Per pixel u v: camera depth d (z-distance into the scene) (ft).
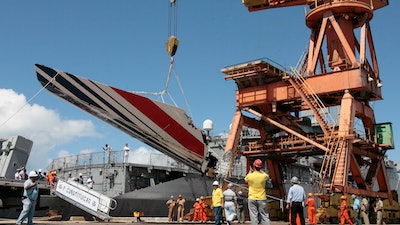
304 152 117.70
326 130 110.11
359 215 83.87
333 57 119.14
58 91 59.57
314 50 123.44
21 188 92.63
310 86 114.62
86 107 62.54
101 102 62.95
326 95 115.24
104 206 79.20
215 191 57.57
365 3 116.16
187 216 99.55
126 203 99.71
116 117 64.80
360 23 122.01
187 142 71.82
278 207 127.85
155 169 131.95
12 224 57.16
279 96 119.14
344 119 105.91
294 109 130.31
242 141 161.89
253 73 118.01
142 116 66.08
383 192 123.03
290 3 125.18
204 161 75.25
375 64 121.08
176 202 96.53
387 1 126.52
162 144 69.77
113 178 127.65
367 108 119.34
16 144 126.62
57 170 145.69
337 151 105.60
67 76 59.26
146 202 102.63
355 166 113.91
